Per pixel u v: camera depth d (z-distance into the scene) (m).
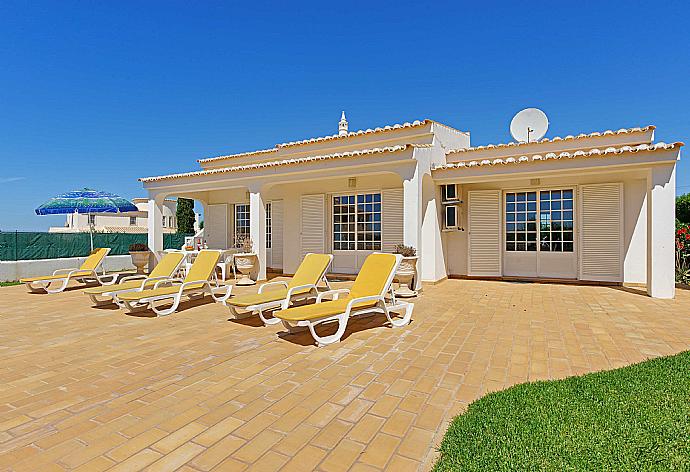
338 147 14.09
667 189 8.59
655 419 2.96
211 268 8.64
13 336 5.95
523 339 5.57
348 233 13.72
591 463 2.42
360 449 2.75
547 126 12.67
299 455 2.68
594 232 11.16
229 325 6.60
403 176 9.81
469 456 2.54
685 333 5.79
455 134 13.68
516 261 12.40
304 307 5.88
